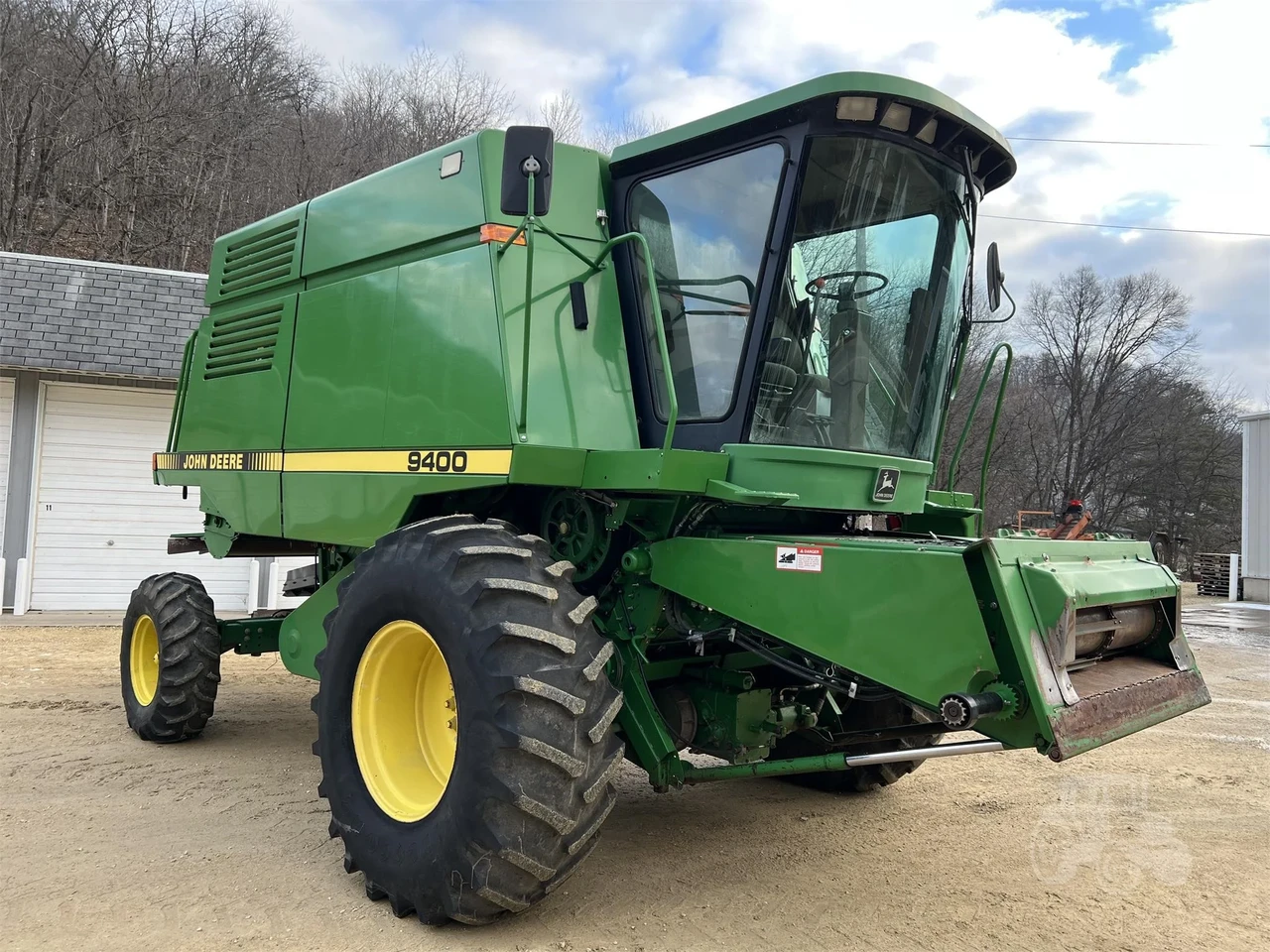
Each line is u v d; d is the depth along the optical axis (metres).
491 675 2.80
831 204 3.51
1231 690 8.69
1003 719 2.66
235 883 3.37
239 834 3.91
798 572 3.02
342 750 3.39
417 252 3.94
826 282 3.57
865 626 2.85
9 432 11.19
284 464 4.57
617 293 3.91
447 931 2.98
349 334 4.20
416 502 3.75
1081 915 3.30
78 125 24.12
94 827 3.95
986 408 26.47
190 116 26.11
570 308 3.68
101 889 3.26
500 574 3.03
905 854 3.92
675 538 3.38
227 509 5.07
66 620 10.70
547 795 2.76
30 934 2.88
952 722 2.56
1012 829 4.30
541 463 3.30
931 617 2.71
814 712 3.83
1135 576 3.22
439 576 3.04
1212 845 4.13
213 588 11.99
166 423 11.88
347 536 4.12
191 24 27.80
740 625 3.46
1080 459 40.00
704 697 3.68
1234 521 40.28
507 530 3.30
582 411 3.58
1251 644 12.45
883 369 3.83
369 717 3.39
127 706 5.72
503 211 3.24
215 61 27.70
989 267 4.23
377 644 3.36
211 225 25.33
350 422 4.14
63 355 10.70
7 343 10.52
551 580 3.07
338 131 30.52
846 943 3.00
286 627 4.86
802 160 3.37
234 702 6.88
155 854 3.64
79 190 23.98
